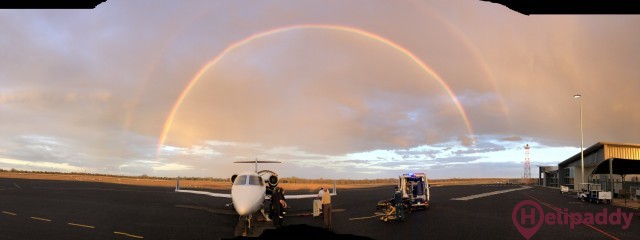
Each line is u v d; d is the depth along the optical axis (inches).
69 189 1754.4
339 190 2503.7
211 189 2176.4
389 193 2043.6
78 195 1430.9
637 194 1560.0
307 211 1036.5
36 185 1987.0
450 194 1959.9
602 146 2062.0
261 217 880.3
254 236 640.4
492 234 669.9
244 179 766.5
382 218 847.1
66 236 626.8
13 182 2214.6
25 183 2160.4
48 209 972.6
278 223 745.0
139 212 957.8
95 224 752.3
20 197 1273.4
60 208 1000.9
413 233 673.6
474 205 1255.5
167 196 1550.2
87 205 1090.7
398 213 840.3
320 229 714.2
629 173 1796.3
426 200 1099.9
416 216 933.2
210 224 775.1
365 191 2329.0
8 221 762.8
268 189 978.1
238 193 728.3
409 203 1032.8
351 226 757.3
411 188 1085.1
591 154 2347.4
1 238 598.2
